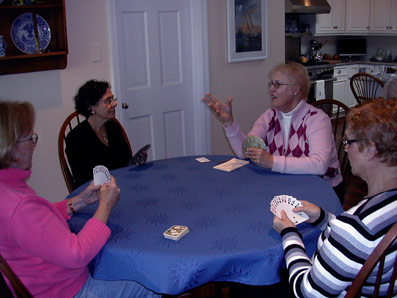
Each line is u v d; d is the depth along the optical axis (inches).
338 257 39.6
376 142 40.8
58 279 51.3
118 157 92.7
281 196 59.0
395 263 40.1
